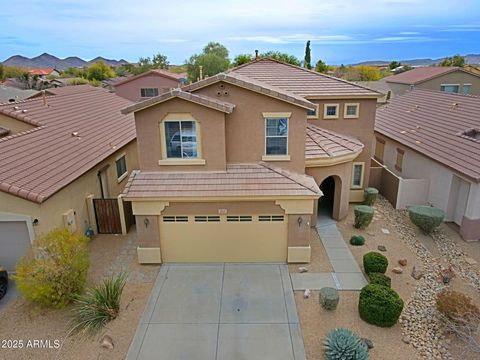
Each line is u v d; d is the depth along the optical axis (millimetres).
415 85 48469
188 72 76438
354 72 88562
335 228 18188
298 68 24344
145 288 13438
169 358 10234
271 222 14570
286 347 10555
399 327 11219
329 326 11336
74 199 16406
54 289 11781
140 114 14297
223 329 11312
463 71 48344
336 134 19844
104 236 17734
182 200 14047
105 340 10688
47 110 22703
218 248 14891
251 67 24344
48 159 16609
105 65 108000
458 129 21516
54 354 10359
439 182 19359
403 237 17250
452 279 13852
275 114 14891
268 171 14984
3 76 90750
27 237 14188
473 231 16828
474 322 10633
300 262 14906
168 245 14875
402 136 24094
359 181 21516
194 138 14625
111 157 20828
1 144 16078
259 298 12750
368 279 13797
